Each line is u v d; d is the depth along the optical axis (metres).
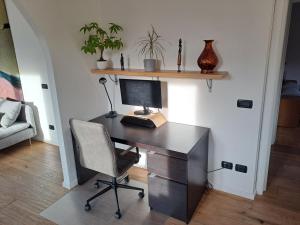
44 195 2.73
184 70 2.53
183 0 2.34
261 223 2.24
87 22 2.74
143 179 2.95
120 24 2.78
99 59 2.89
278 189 2.70
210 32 2.29
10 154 3.75
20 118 4.05
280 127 4.55
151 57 2.69
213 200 2.56
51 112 3.83
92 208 2.49
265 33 2.05
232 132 2.47
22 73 3.88
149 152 2.22
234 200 2.55
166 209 2.33
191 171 2.17
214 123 2.54
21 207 2.54
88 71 2.86
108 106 3.23
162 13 2.49
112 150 2.12
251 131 2.36
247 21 2.10
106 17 2.85
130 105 2.96
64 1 2.46
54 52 2.43
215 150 2.62
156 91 2.56
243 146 2.45
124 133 2.46
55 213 2.44
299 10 4.76
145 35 2.66
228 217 2.32
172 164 2.12
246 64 2.21
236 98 2.35
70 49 2.60
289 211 2.37
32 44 3.56
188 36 2.41
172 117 2.78
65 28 2.51
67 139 2.71
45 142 4.16
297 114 4.43
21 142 4.20
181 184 2.14
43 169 3.29
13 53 3.82
